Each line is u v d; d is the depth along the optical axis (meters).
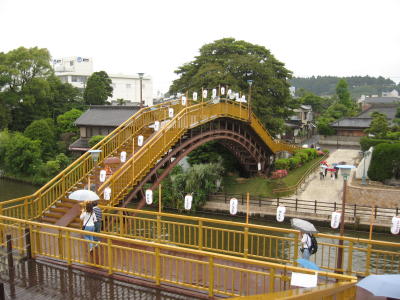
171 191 26.55
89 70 77.31
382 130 42.12
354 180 29.50
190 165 30.86
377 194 24.30
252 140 29.19
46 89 44.28
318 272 5.67
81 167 13.94
